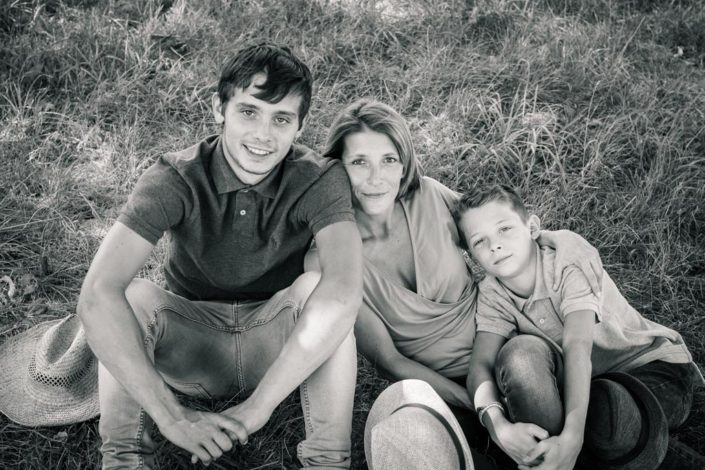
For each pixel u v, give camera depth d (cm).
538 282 253
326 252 236
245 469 259
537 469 220
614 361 258
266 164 236
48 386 258
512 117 418
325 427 229
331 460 227
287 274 262
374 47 473
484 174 392
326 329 223
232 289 257
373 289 261
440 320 264
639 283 340
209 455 214
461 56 461
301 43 464
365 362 303
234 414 218
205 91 425
